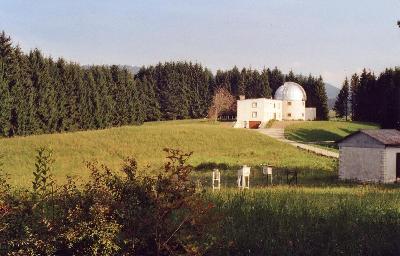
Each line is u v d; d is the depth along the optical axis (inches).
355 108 4675.2
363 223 467.8
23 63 3078.2
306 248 384.2
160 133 2559.1
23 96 2903.5
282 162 1847.9
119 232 315.9
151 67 5438.0
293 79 5816.9
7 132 2790.4
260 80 5728.3
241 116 4082.2
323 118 5162.4
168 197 339.0
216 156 2080.5
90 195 337.1
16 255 301.1
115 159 1988.2
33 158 1817.2
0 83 2751.0
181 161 350.0
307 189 929.5
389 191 919.7
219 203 537.6
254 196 629.9
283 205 545.3
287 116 4685.0
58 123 3282.5
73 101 3410.4
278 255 372.5
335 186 1147.3
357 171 1360.7
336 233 421.7
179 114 5260.8
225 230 421.1
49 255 307.7
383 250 383.6
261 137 2704.2
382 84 4286.4
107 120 3794.3
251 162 1845.5
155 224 325.7
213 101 5305.1
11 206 329.4
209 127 2908.5
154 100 5044.3
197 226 341.1
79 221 316.5
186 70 5447.8
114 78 4195.4
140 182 348.8
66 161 1828.2
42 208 344.2
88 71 3959.2
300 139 3038.9
